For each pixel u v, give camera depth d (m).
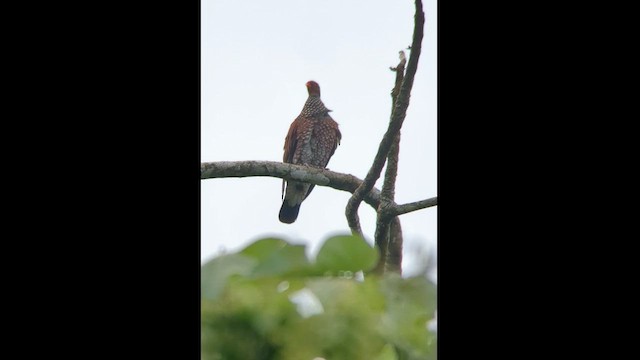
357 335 1.12
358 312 1.12
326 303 1.12
